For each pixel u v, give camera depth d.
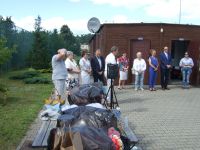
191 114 11.06
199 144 7.64
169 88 18.11
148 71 19.11
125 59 17.58
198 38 20.16
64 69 9.96
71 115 5.95
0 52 12.65
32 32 34.25
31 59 29.91
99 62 12.73
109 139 4.73
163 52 17.78
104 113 6.24
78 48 66.81
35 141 6.56
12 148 6.97
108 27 18.95
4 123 9.02
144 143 7.62
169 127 9.18
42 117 7.45
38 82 19.25
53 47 38.25
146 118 10.26
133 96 14.90
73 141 4.59
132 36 19.20
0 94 13.37
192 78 19.59
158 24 19.31
